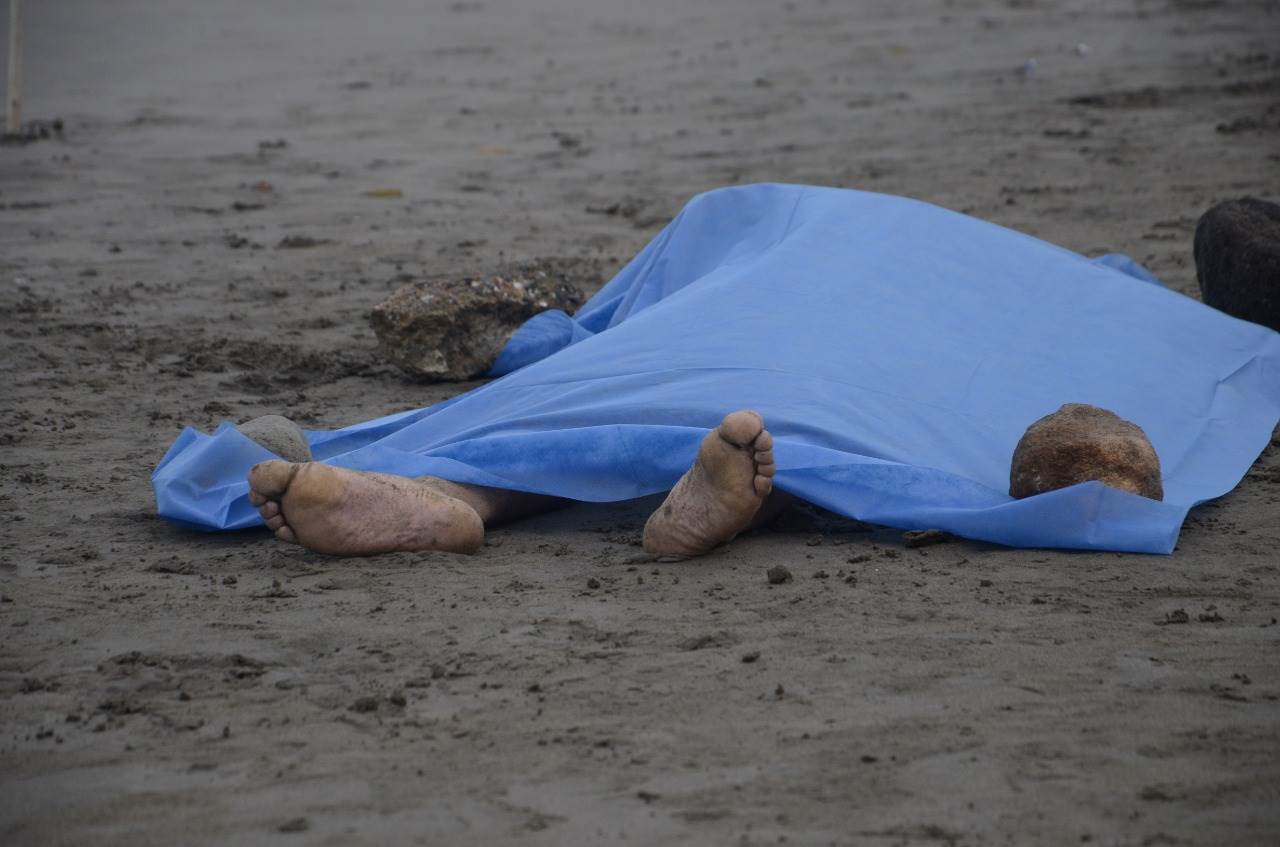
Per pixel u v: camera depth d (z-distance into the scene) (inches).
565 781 149.3
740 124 768.3
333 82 976.9
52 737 162.1
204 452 247.1
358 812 143.9
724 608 198.5
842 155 672.4
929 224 311.4
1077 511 220.4
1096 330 298.2
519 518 248.2
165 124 821.2
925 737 157.1
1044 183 592.4
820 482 229.6
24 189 633.6
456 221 565.9
